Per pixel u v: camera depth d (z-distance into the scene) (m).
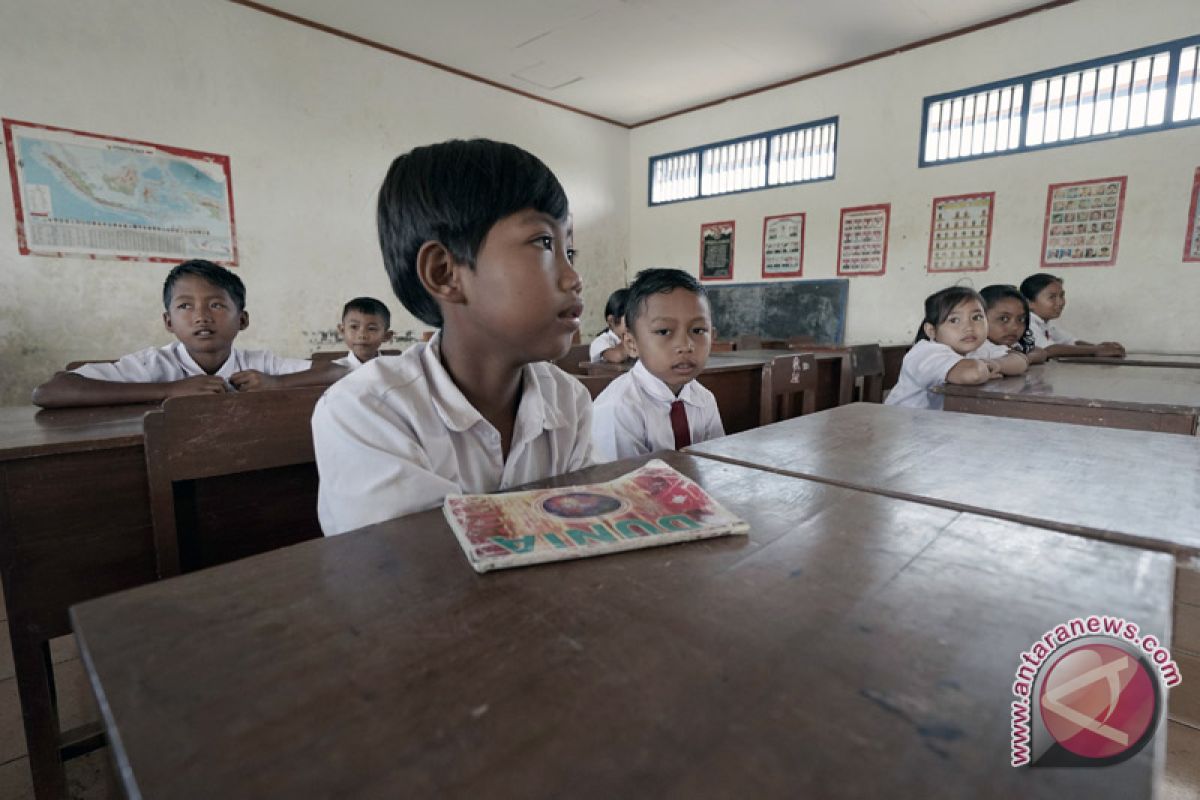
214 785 0.24
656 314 1.33
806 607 0.38
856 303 5.29
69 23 3.46
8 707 1.20
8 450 0.91
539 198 0.63
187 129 3.88
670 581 0.42
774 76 5.44
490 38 4.68
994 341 2.75
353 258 4.67
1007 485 0.68
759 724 0.27
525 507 0.54
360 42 4.63
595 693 0.30
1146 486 0.68
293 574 0.43
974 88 4.54
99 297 3.63
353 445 0.65
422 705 0.29
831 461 0.80
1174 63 3.81
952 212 4.73
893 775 0.25
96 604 0.38
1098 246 4.14
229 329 1.84
